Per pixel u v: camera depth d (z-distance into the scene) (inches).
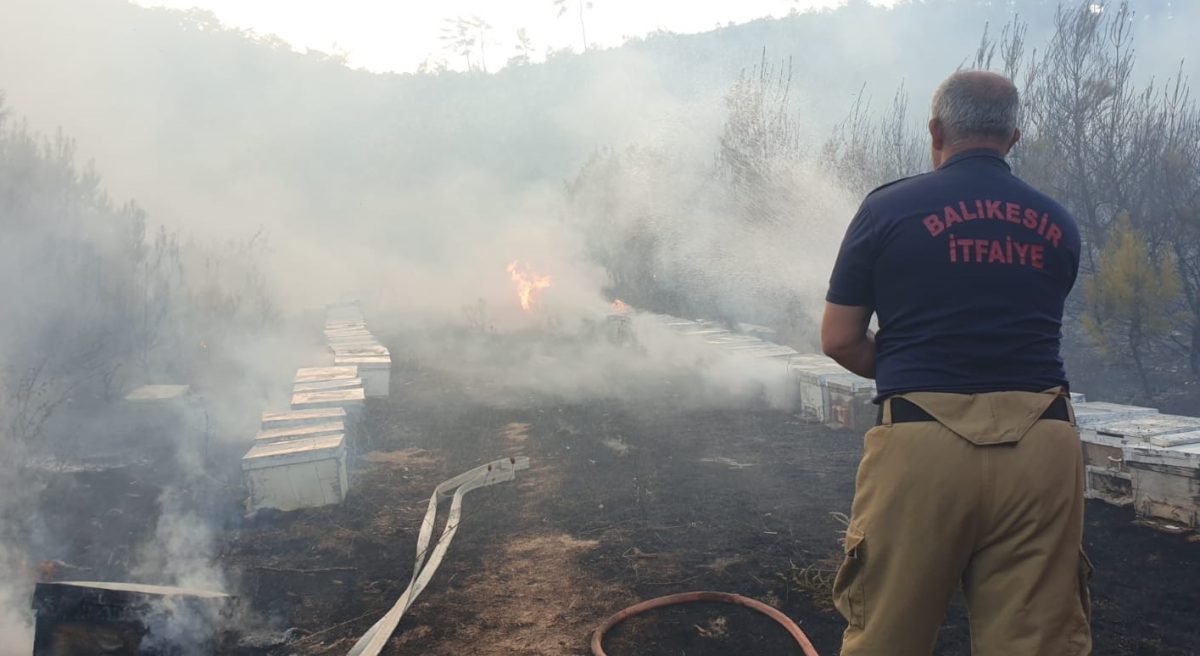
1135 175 370.3
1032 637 67.0
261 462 206.2
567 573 166.4
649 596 154.0
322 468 212.4
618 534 187.8
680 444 271.0
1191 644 128.4
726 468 240.2
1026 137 405.4
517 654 133.0
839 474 231.0
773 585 156.6
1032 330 71.7
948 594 71.9
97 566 171.3
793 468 238.4
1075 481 70.3
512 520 200.7
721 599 149.3
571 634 139.6
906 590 71.1
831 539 179.9
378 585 163.9
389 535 193.2
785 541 179.5
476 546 183.5
